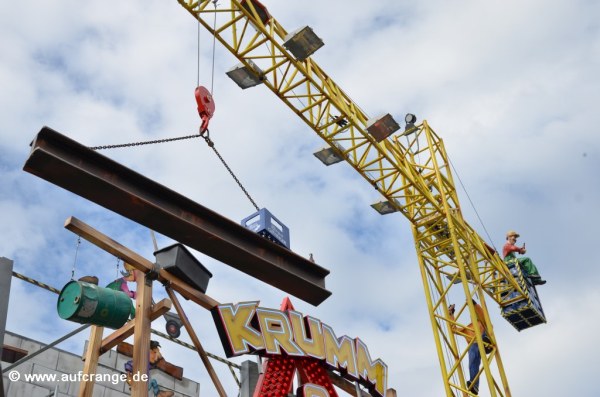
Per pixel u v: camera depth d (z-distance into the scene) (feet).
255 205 98.99
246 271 87.15
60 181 73.72
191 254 79.30
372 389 91.15
